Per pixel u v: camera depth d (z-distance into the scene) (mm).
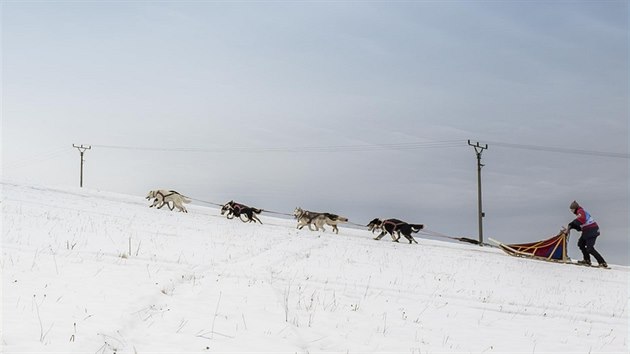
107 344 7734
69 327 8125
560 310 13680
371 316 11094
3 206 20953
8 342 7340
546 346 10258
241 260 15773
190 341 8305
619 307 14781
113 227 19234
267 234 23750
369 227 28359
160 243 16781
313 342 9031
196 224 24266
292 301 11398
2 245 13117
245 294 11344
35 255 12227
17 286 9758
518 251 25719
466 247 28328
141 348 7824
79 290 10000
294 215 29047
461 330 10883
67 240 14844
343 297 12438
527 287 16875
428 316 11695
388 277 15750
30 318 8281
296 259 17312
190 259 14602
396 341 9625
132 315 9039
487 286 16250
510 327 11516
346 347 9016
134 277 11484
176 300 10336
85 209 24203
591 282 19391
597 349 10344
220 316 9656
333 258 18609
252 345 8469
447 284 15734
